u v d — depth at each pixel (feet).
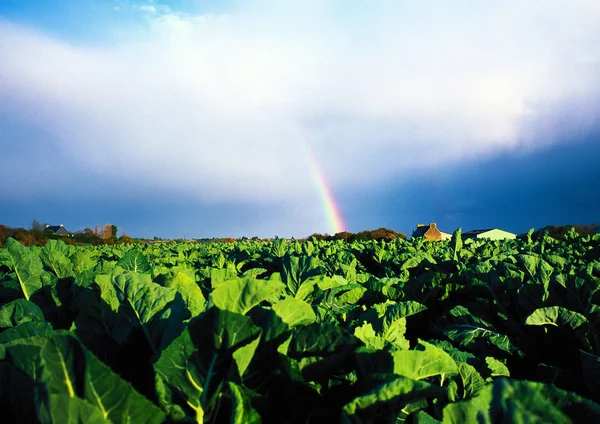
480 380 7.28
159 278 7.89
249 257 33.32
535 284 12.57
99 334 6.30
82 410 3.46
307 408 5.36
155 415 3.90
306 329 5.65
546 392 4.04
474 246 39.24
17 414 4.39
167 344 5.46
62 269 12.53
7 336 6.07
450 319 13.08
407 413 5.83
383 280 16.08
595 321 10.43
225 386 4.69
